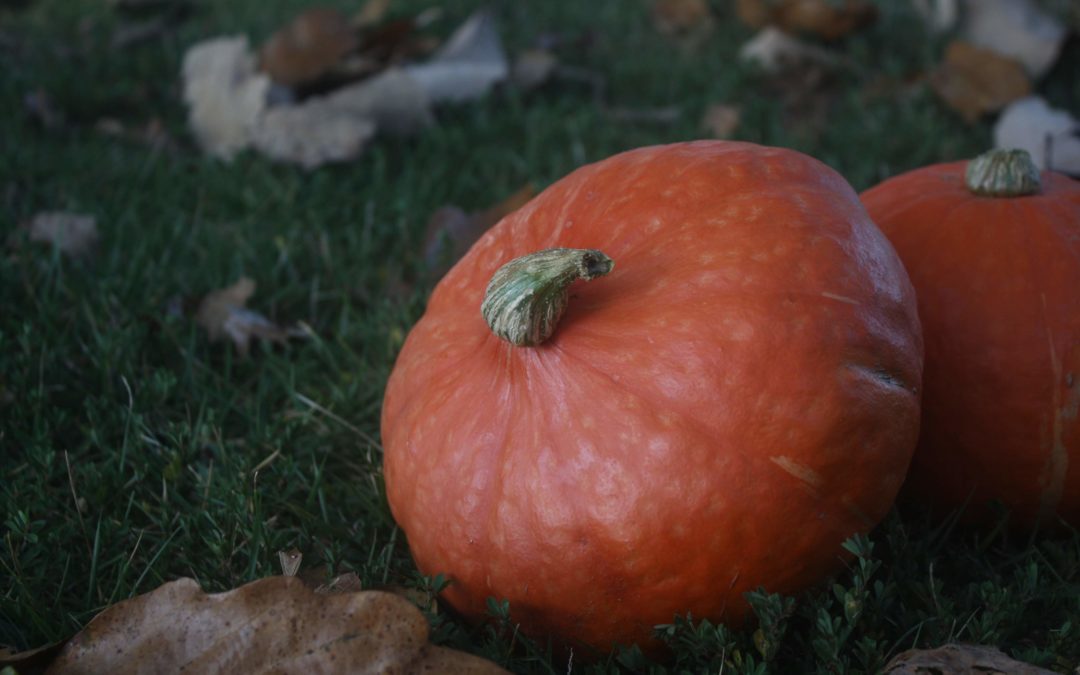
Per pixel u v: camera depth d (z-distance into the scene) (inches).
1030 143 40.9
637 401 24.6
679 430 24.4
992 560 28.4
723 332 24.6
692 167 26.7
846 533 25.1
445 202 42.1
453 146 46.3
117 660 24.2
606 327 25.3
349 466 31.6
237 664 24.1
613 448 24.5
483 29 53.1
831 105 50.0
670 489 24.3
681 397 24.5
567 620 25.4
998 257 27.6
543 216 27.7
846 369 24.7
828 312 24.9
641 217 26.3
